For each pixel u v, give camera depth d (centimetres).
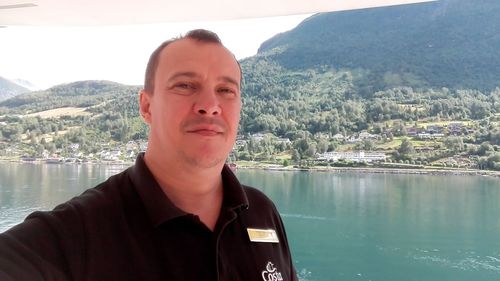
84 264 76
